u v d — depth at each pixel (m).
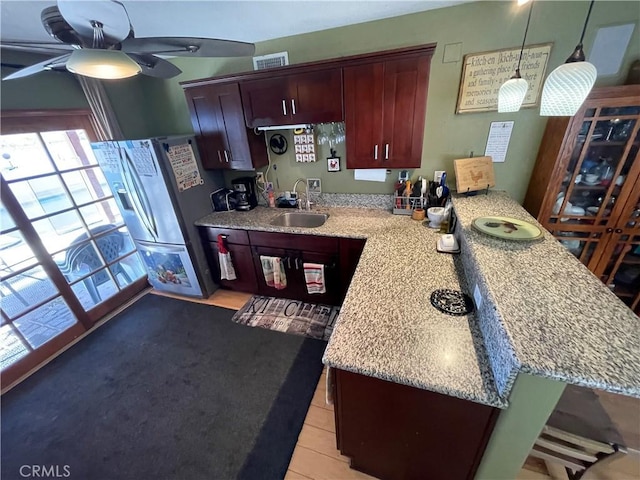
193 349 2.19
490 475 1.04
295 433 1.55
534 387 0.77
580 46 0.98
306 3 1.60
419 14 1.83
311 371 1.94
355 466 1.34
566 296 0.93
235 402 1.75
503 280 1.02
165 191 2.33
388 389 1.00
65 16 0.91
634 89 1.44
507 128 1.94
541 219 1.87
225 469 1.41
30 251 2.10
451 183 2.21
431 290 1.30
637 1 1.48
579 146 1.66
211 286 2.88
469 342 1.00
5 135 1.93
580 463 1.11
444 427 1.00
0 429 1.67
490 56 1.80
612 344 0.76
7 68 1.89
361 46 2.02
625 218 1.74
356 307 1.21
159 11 1.58
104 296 2.68
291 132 2.49
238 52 1.47
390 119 1.89
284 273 2.48
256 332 2.32
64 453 1.52
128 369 2.04
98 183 2.61
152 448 1.52
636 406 1.37
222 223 2.51
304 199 2.71
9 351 2.03
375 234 1.99
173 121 2.88
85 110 2.38
